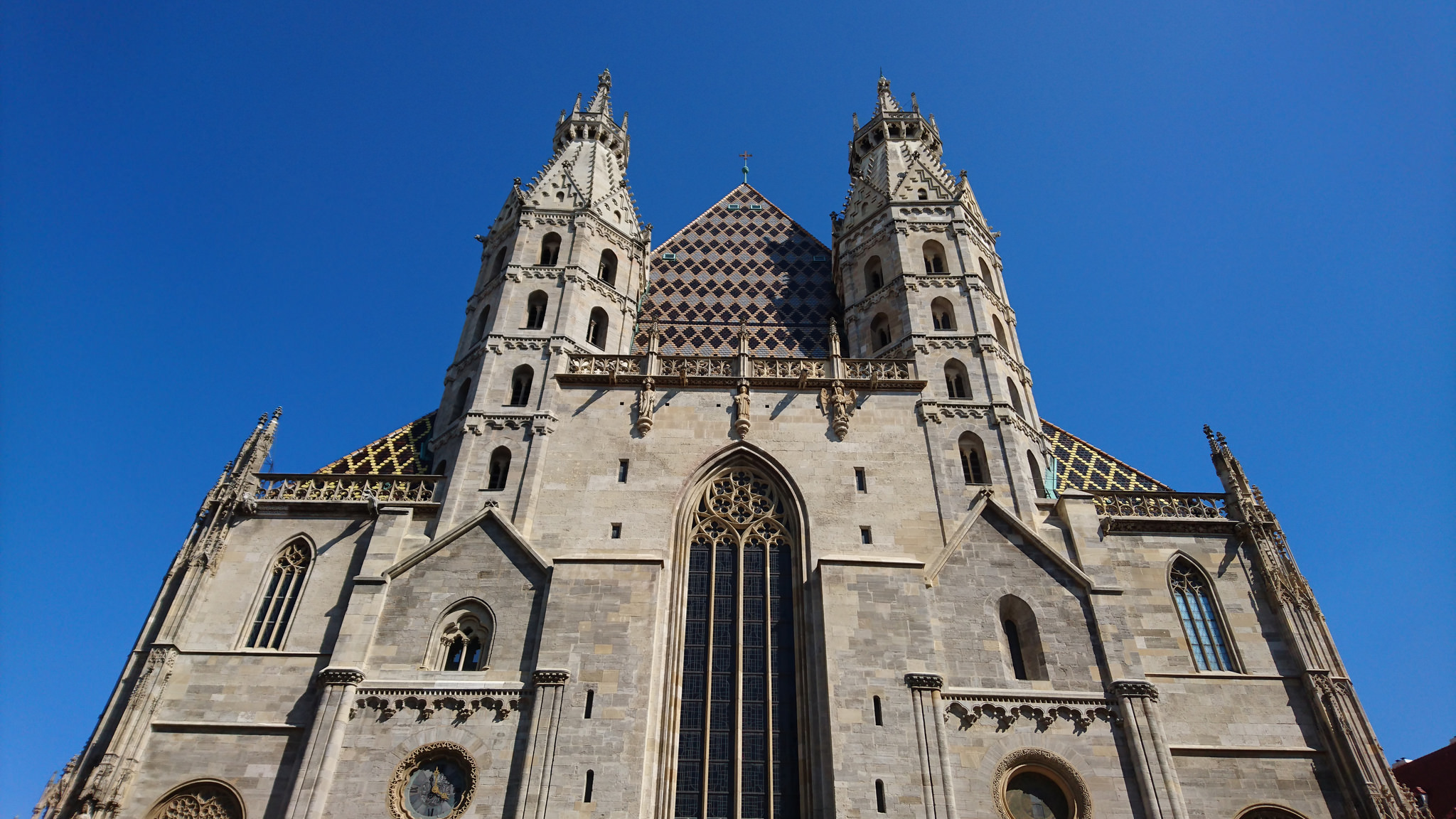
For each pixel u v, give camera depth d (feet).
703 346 184.14
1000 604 135.03
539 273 174.70
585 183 193.88
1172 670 131.54
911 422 154.10
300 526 142.61
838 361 160.76
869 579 133.80
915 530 141.18
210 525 140.36
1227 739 125.49
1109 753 121.19
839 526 141.28
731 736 124.77
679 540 140.77
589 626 127.85
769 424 152.97
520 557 136.67
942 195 192.13
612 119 226.79
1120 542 144.05
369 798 115.65
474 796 115.65
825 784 117.60
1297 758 124.36
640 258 190.90
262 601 135.85
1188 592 140.46
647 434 151.12
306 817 112.78
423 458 160.76
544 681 122.31
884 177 200.95
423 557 136.56
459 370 167.12
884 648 127.24
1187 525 145.59
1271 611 137.90
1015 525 141.28
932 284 176.04
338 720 120.16
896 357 165.17
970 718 122.83
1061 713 124.16
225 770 119.65
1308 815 120.26
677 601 134.51
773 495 146.92
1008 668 129.08
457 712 122.01
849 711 121.70
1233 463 152.46
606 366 162.50
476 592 133.49
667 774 119.85
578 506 142.51
